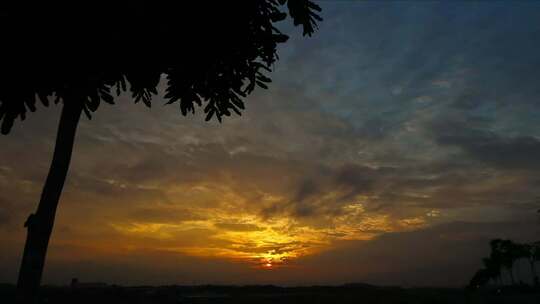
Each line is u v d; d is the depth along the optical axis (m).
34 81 4.81
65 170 5.98
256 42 6.28
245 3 5.86
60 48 4.70
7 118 4.84
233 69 6.34
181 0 5.23
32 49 4.60
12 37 4.48
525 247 50.06
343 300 25.25
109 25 4.80
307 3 6.73
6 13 4.37
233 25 5.85
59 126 5.95
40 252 5.78
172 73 5.98
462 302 27.91
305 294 27.73
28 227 5.85
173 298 19.36
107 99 5.81
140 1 4.83
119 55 5.16
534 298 29.34
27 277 5.64
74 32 4.66
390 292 30.28
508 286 39.50
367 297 26.81
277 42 6.35
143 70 5.55
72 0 4.53
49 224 5.88
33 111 4.97
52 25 4.55
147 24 5.01
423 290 33.50
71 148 6.03
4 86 4.73
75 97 5.43
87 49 4.83
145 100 6.31
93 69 5.15
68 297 14.76
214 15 5.59
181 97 6.20
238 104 6.65
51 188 5.87
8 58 4.57
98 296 16.09
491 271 49.44
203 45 5.79
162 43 5.28
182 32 5.47
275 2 6.56
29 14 4.44
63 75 4.99
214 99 6.50
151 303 17.16
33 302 5.57
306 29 6.84
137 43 5.11
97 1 4.62
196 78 6.06
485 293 32.91
